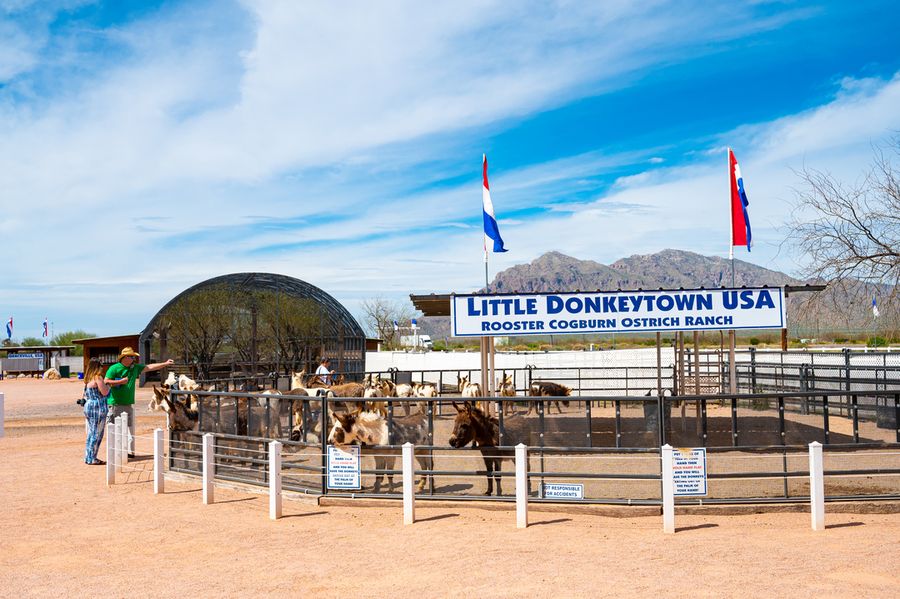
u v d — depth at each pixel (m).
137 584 7.69
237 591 7.37
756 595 6.79
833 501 10.34
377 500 11.27
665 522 9.40
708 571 7.60
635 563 7.96
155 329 38.41
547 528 9.77
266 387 23.45
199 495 12.62
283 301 39.75
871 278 18.78
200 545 9.30
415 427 11.94
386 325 92.25
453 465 12.73
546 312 15.74
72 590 7.53
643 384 32.72
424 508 11.12
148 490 13.15
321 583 7.58
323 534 9.74
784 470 10.45
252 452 13.23
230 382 19.66
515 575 7.64
